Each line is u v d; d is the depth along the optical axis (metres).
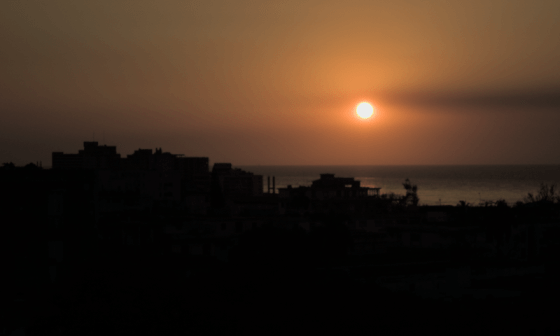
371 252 97.19
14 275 60.16
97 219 69.62
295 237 83.00
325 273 77.19
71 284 62.72
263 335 54.22
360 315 61.91
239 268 77.06
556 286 80.19
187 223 97.00
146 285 65.00
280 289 68.38
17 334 49.78
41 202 62.78
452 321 62.75
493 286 81.75
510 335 60.19
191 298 62.72
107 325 51.84
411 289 77.62
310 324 57.88
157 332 52.22
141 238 94.31
